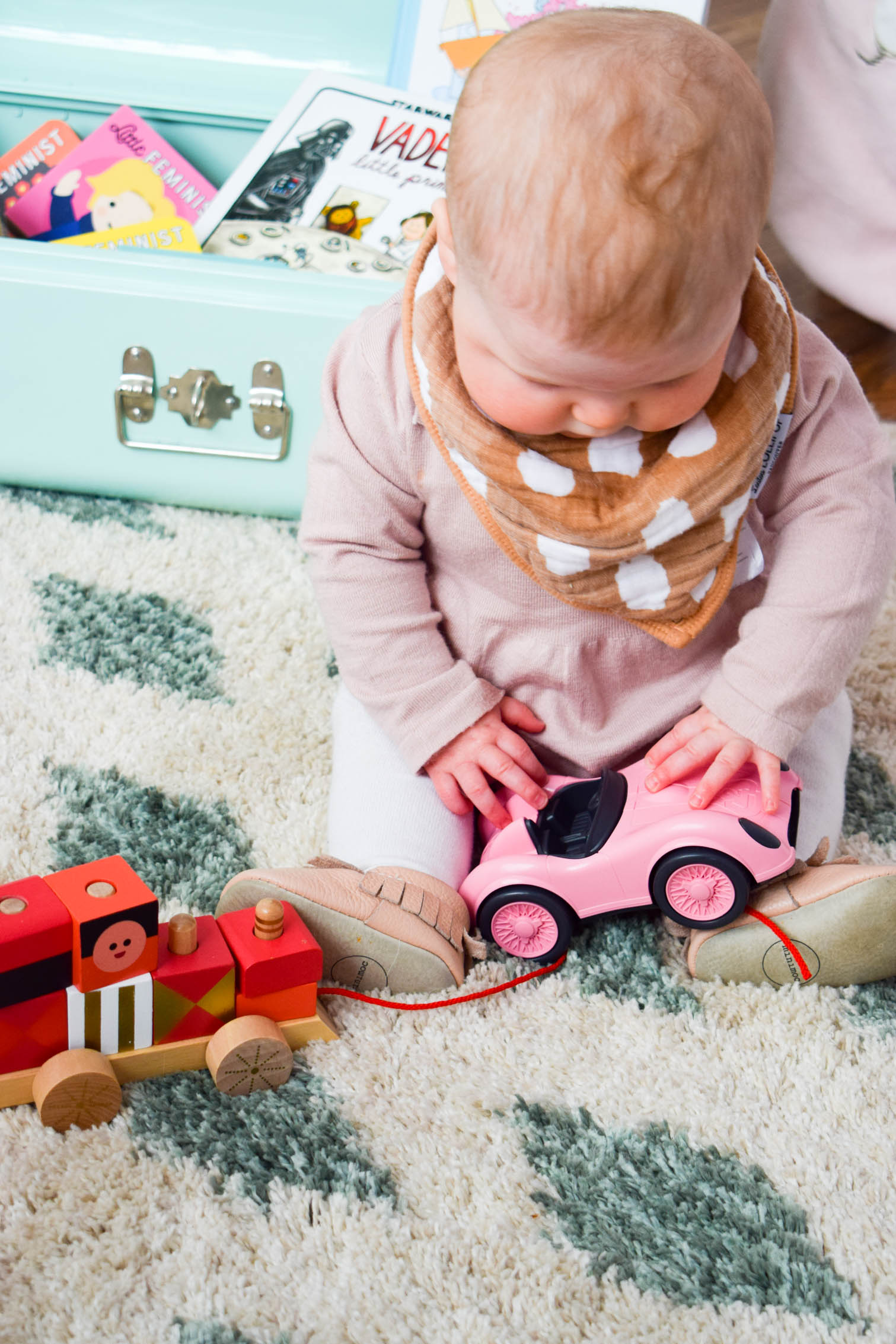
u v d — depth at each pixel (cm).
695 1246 62
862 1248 62
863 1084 71
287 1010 70
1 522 117
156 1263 59
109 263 109
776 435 75
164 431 116
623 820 76
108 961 63
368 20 140
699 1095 69
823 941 74
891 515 78
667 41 57
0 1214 60
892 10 136
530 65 56
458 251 59
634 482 71
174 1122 66
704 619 77
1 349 111
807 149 149
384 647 81
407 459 78
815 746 85
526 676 83
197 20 140
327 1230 61
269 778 92
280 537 121
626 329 55
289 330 109
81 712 96
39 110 139
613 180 54
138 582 112
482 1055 71
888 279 151
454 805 81
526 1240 61
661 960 79
